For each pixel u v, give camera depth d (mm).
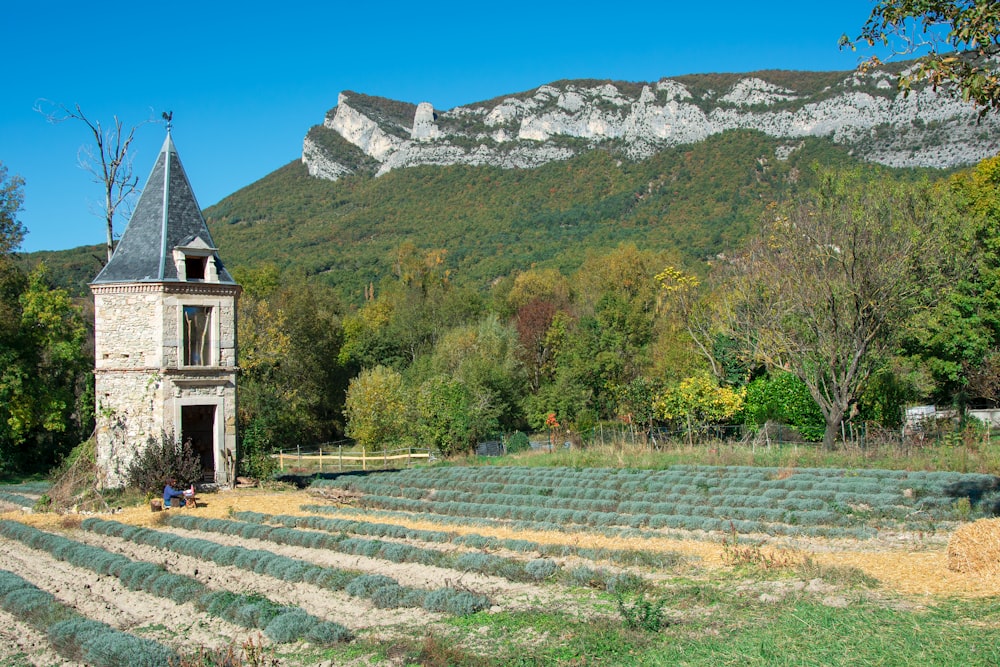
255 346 50000
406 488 28375
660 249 102562
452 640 11211
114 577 16125
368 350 68938
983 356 35156
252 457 29969
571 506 23328
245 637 11930
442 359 57219
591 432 40312
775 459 29859
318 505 24812
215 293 28438
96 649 10914
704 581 13859
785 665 9180
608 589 13453
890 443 29812
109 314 27641
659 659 9766
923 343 35500
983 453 26625
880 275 30562
